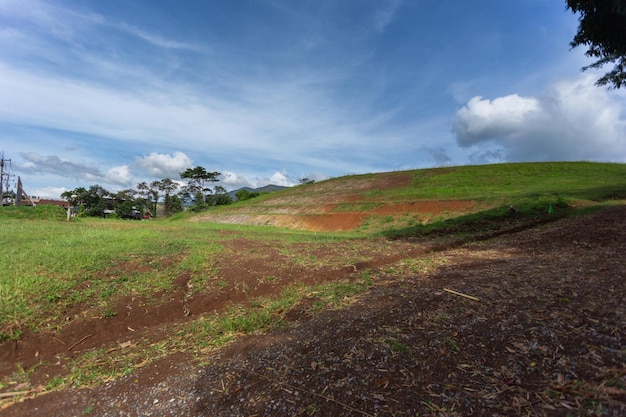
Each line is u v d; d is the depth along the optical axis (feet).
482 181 91.40
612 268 16.02
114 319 17.04
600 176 81.51
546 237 29.94
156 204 224.12
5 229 40.29
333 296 17.57
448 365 9.73
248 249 31.42
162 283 20.74
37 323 15.99
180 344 14.20
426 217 64.28
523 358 9.49
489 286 15.75
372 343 11.51
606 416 6.96
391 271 22.41
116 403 10.43
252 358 11.89
